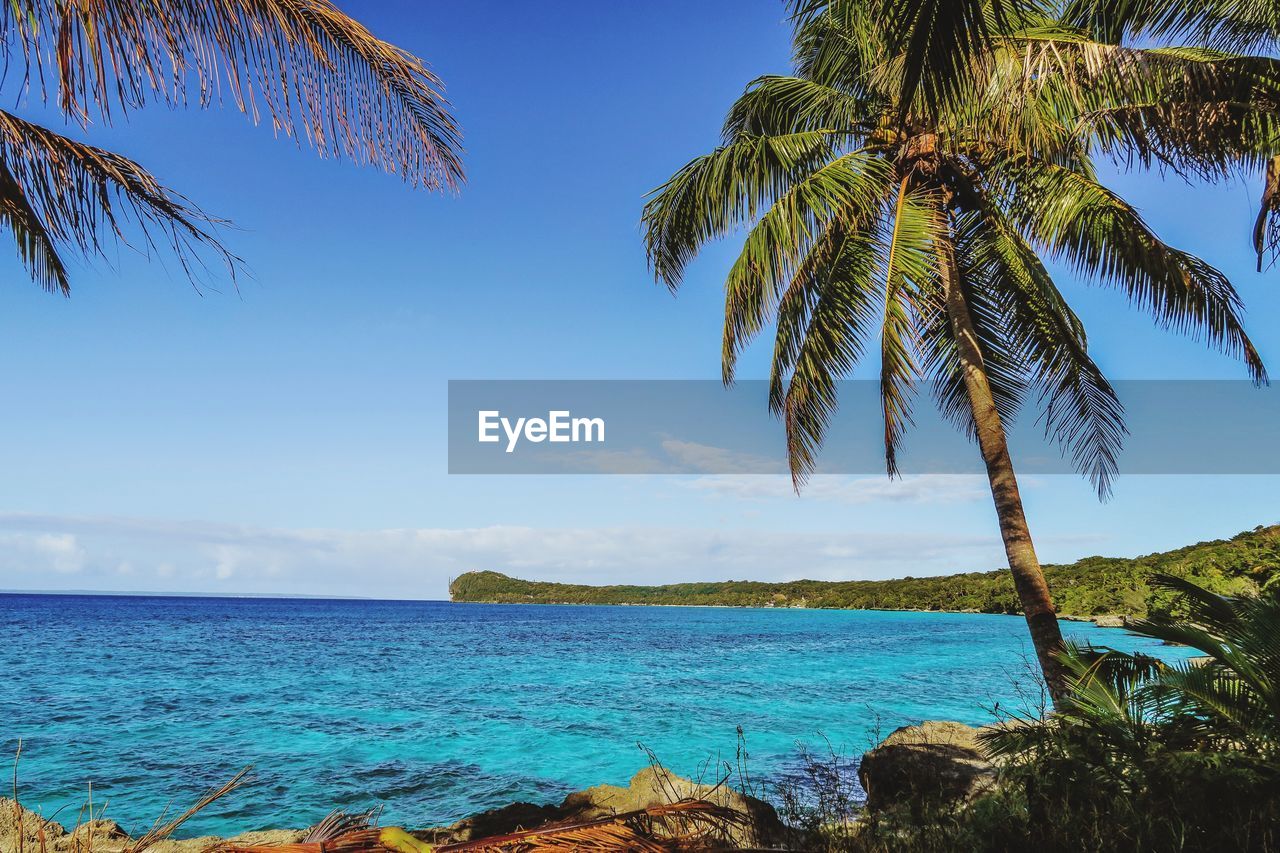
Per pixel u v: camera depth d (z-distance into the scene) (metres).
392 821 10.74
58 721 18.86
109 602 174.75
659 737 16.81
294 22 3.93
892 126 10.60
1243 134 7.11
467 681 29.03
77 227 5.09
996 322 11.19
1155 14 7.77
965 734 8.31
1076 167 11.20
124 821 10.49
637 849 1.37
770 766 12.83
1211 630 5.11
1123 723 4.64
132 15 3.43
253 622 82.25
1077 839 3.55
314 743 16.34
